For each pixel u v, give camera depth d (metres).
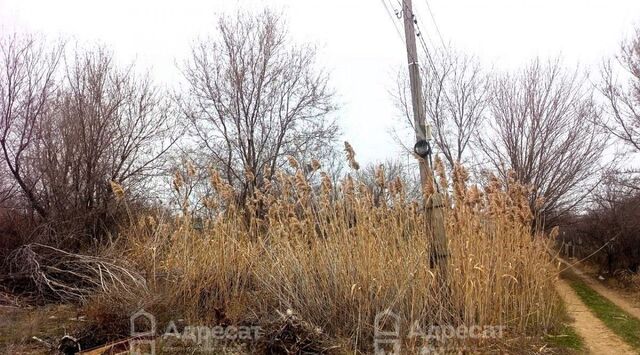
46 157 12.22
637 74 17.98
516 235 8.65
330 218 7.83
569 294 14.88
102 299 8.16
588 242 21.77
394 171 12.02
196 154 19.11
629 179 19.05
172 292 7.95
